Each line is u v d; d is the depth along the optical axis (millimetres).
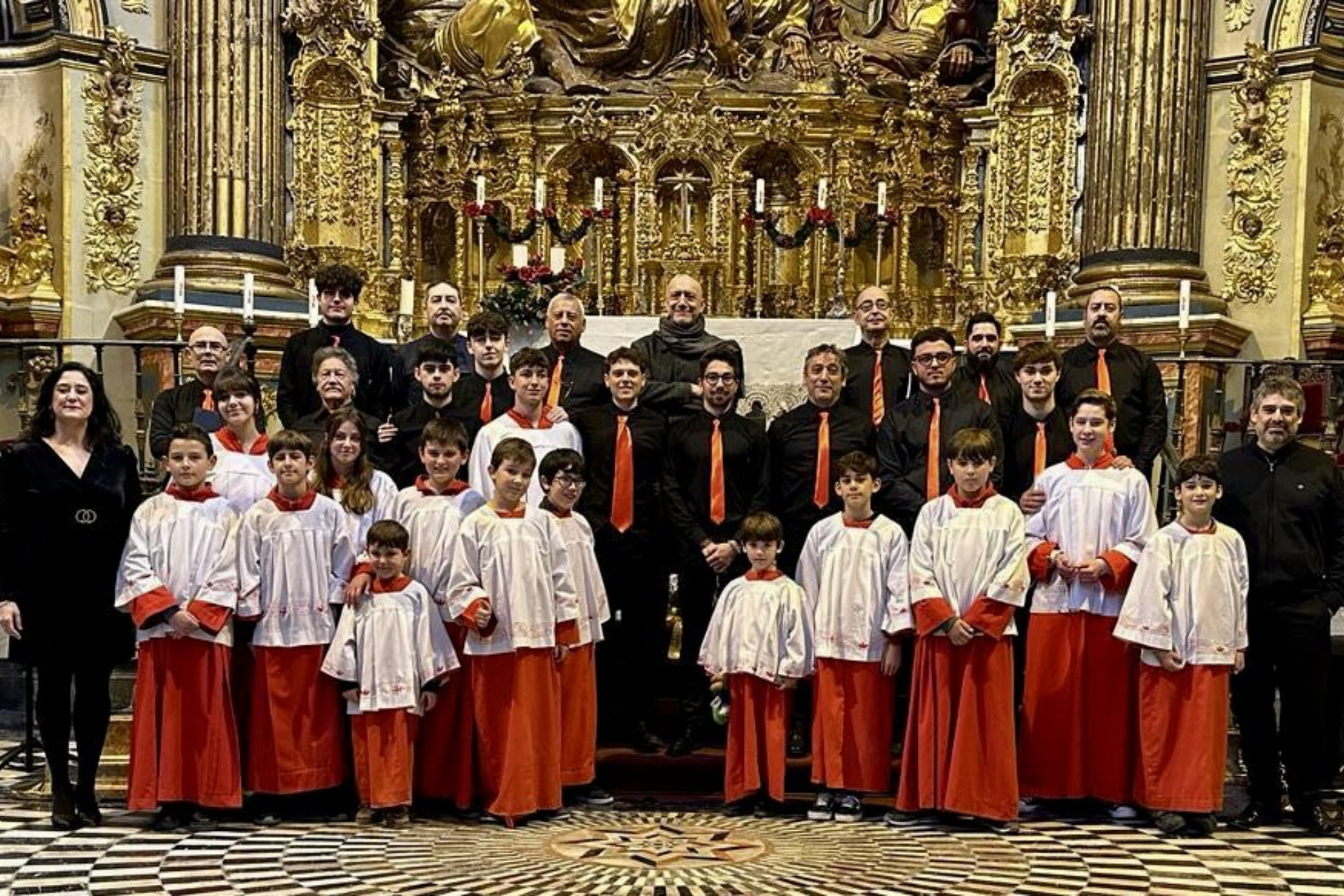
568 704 6742
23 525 6273
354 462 6734
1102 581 6672
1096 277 11234
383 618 6434
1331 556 6715
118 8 11336
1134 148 11172
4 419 11039
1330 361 9750
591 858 5824
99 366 8594
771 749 6660
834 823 6535
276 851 5930
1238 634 6527
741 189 12039
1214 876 5758
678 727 7371
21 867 5688
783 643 6648
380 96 12031
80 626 6293
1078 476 6820
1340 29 11016
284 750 6449
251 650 6570
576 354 7699
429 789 6613
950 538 6551
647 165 12039
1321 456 6793
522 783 6422
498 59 12180
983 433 6613
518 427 7105
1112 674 6688
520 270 10336
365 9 11945
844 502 6797
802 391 9266
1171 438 8930
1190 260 11148
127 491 6473
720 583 7035
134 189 11336
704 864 5746
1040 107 11844
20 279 11062
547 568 6590
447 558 6633
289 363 7613
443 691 6633
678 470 7078
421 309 12156
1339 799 6906
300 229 11734
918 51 12289
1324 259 11000
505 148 12195
